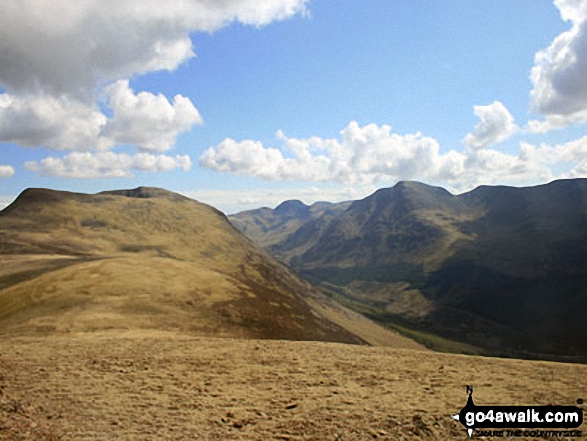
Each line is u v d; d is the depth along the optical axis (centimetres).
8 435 777
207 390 1266
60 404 1055
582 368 1727
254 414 1041
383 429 939
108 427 900
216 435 882
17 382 1252
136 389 1247
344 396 1226
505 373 1605
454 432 945
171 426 929
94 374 1412
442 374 1561
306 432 912
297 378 1445
